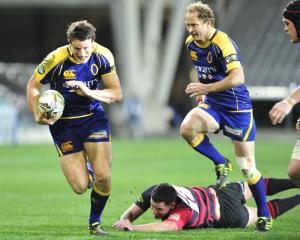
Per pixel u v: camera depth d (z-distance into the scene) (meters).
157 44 122.81
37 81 26.27
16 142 99.38
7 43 164.62
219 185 28.73
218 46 27.50
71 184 26.64
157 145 94.88
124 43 122.50
